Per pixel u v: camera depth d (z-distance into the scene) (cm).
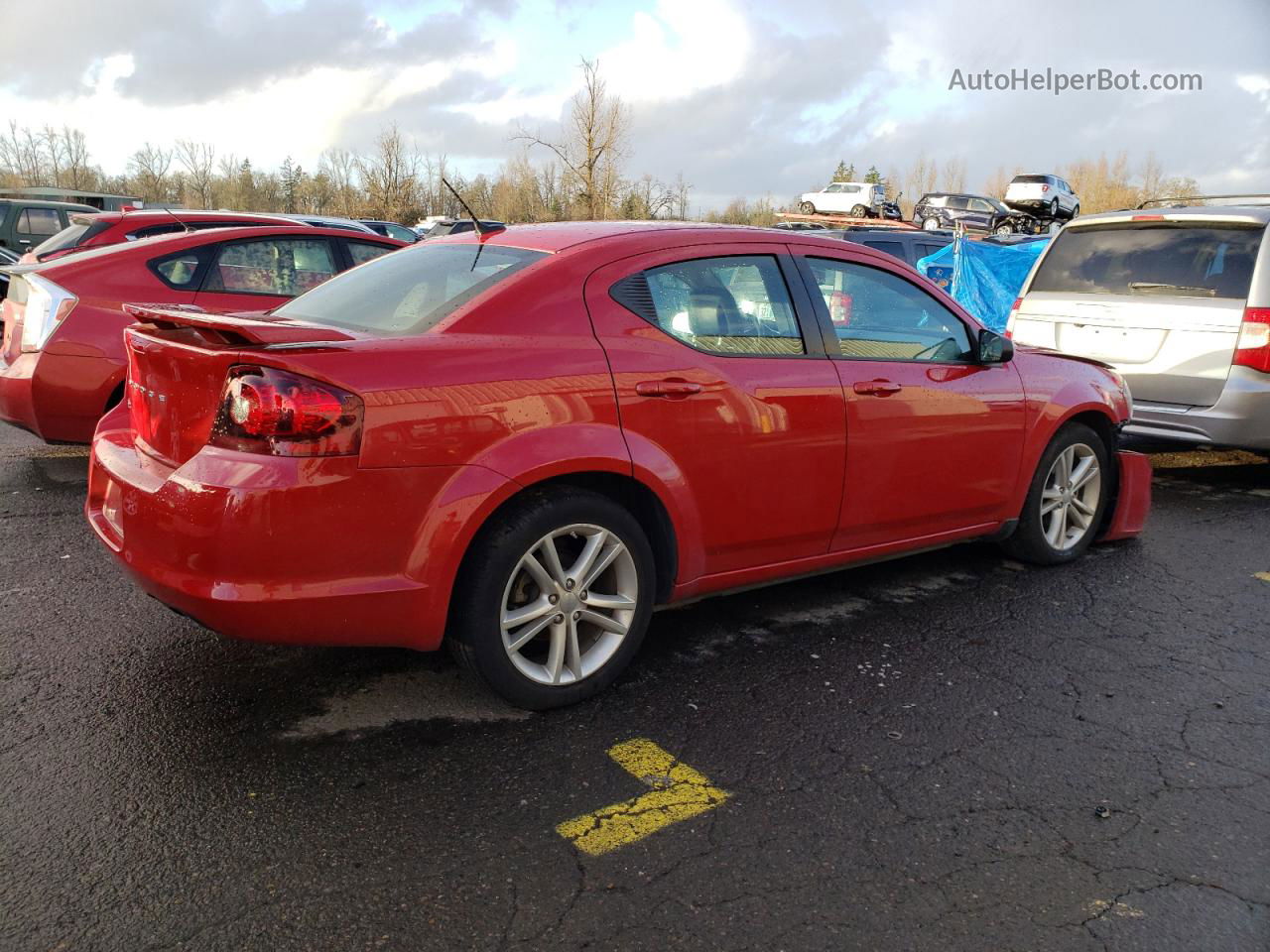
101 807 270
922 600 451
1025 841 267
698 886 245
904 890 245
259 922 227
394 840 260
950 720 335
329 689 345
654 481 337
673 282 355
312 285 677
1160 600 457
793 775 297
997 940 228
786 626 416
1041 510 485
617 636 343
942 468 428
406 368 290
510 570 311
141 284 600
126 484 300
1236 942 229
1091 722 336
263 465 273
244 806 273
